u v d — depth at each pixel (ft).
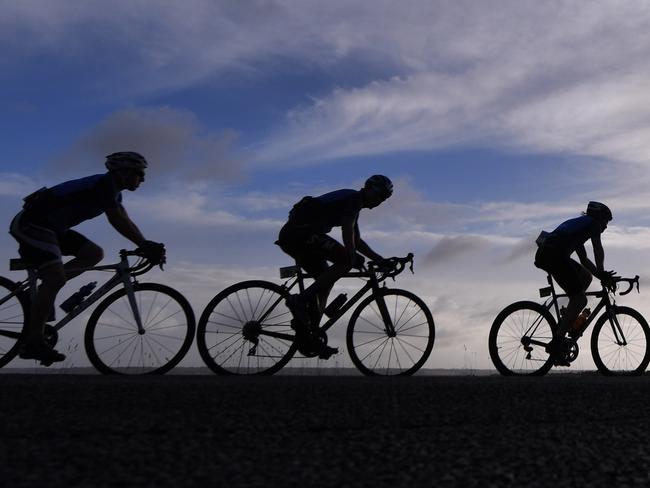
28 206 16.20
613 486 6.13
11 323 16.88
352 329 19.61
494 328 22.09
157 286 17.92
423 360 20.26
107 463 5.96
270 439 7.22
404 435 7.71
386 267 19.69
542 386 11.93
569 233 22.11
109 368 17.46
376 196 18.86
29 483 5.28
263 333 18.72
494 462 6.67
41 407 8.61
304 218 18.60
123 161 16.53
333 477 5.86
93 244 17.46
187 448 6.65
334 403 9.45
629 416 9.78
